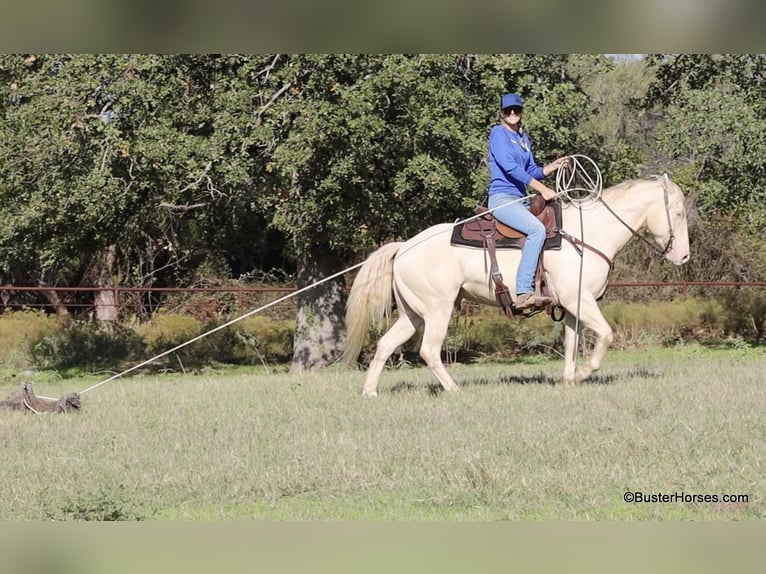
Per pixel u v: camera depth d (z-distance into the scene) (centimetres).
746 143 2081
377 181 2022
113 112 1911
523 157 1228
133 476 852
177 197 1986
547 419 1023
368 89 1800
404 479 820
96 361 2434
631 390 1210
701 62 2225
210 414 1180
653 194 1242
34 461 911
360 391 1330
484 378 1489
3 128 1984
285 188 1942
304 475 834
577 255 1222
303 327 2250
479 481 793
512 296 1221
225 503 780
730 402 1127
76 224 2062
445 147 1950
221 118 1877
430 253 1241
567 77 2111
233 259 3328
